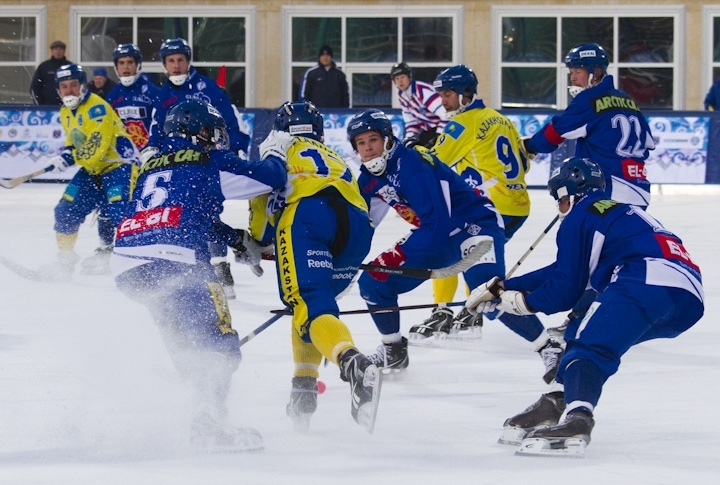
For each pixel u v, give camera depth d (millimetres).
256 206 13305
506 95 58906
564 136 18344
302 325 12117
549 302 11797
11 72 60312
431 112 31844
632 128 18078
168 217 11836
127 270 11789
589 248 11680
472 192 15188
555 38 58344
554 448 10922
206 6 59031
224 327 11688
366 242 13094
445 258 15070
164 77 59781
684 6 57844
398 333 15172
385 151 14133
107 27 59688
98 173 24062
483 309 12586
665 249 11547
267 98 59250
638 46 58375
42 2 59594
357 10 58531
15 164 48594
